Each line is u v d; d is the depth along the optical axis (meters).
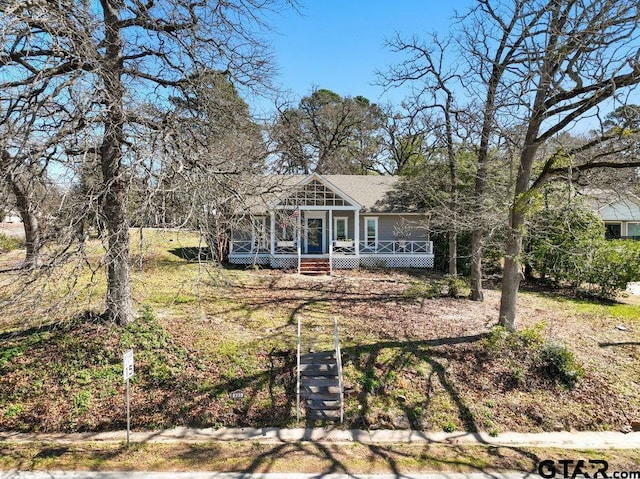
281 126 13.92
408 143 35.41
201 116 10.44
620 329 13.49
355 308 14.65
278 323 12.58
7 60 7.73
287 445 7.75
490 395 9.52
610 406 9.26
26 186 7.48
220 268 10.32
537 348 10.66
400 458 7.36
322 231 25.28
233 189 9.83
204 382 9.32
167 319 11.85
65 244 7.56
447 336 11.91
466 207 15.84
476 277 16.55
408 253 24.20
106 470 6.71
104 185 7.97
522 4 10.70
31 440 7.66
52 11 7.35
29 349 9.62
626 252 17.84
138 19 9.27
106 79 8.33
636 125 8.83
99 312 11.23
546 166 10.86
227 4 9.83
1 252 20.23
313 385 9.46
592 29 8.54
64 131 7.32
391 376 9.90
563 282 21.27
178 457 7.18
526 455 7.56
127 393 7.49
